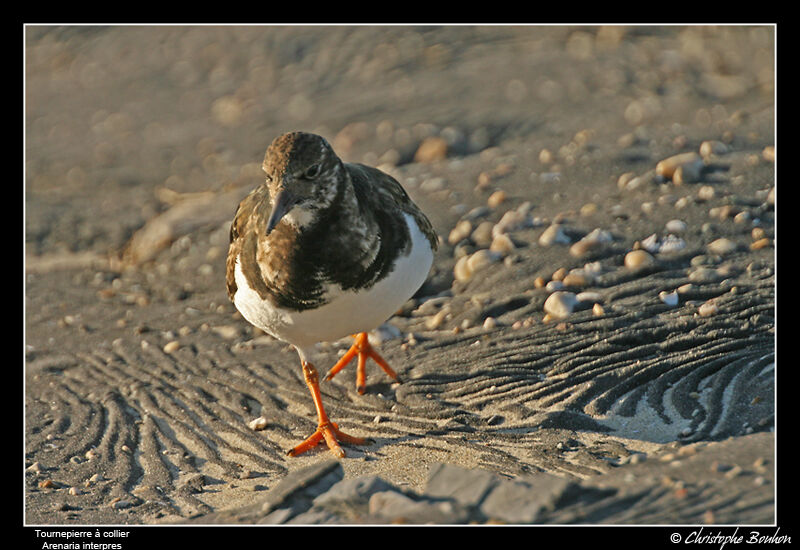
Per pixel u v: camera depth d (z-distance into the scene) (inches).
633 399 350.6
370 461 343.6
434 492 274.5
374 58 960.9
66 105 987.9
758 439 288.4
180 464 360.2
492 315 437.1
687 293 409.7
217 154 814.5
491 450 335.6
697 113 696.4
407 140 749.3
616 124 697.0
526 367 386.0
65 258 630.5
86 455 372.2
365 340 406.6
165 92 989.2
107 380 443.8
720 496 254.8
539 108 780.6
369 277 327.0
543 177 568.7
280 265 321.1
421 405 377.4
